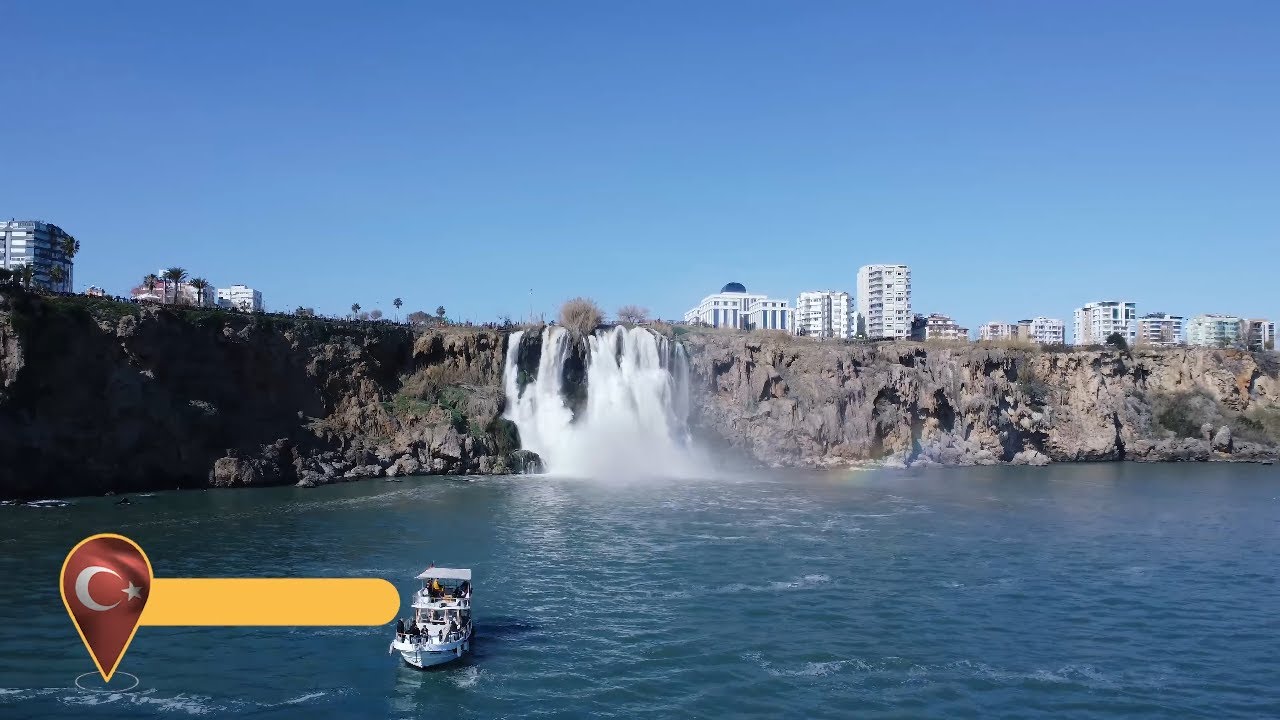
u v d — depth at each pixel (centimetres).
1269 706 4619
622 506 9919
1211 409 17438
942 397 15825
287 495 10462
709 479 12675
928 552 7750
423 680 4759
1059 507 10325
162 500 9856
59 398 9988
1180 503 10769
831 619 5838
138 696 4509
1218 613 6112
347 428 12638
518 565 7056
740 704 4525
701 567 7075
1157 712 4534
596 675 4856
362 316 18288
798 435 14850
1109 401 17112
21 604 5778
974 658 5203
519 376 14375
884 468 14500
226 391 11681
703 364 15388
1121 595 6519
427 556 7281
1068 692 4753
